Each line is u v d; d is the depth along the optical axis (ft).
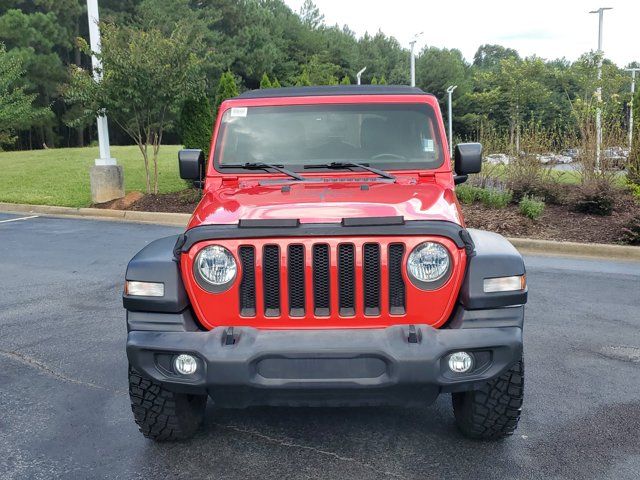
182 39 51.21
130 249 35.99
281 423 14.34
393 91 16.05
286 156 15.44
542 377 16.84
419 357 10.82
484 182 48.21
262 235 11.37
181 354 11.27
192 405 13.58
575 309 23.26
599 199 40.81
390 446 13.20
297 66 218.59
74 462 12.68
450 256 11.44
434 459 12.63
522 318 11.51
